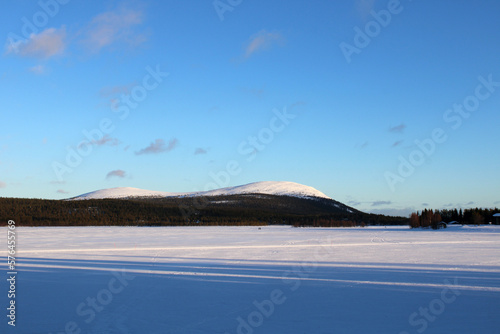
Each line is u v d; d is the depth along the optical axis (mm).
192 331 9922
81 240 42188
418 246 32812
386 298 13289
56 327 10242
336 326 10273
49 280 16938
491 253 26609
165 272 19094
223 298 13500
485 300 12883
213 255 26516
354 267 20469
